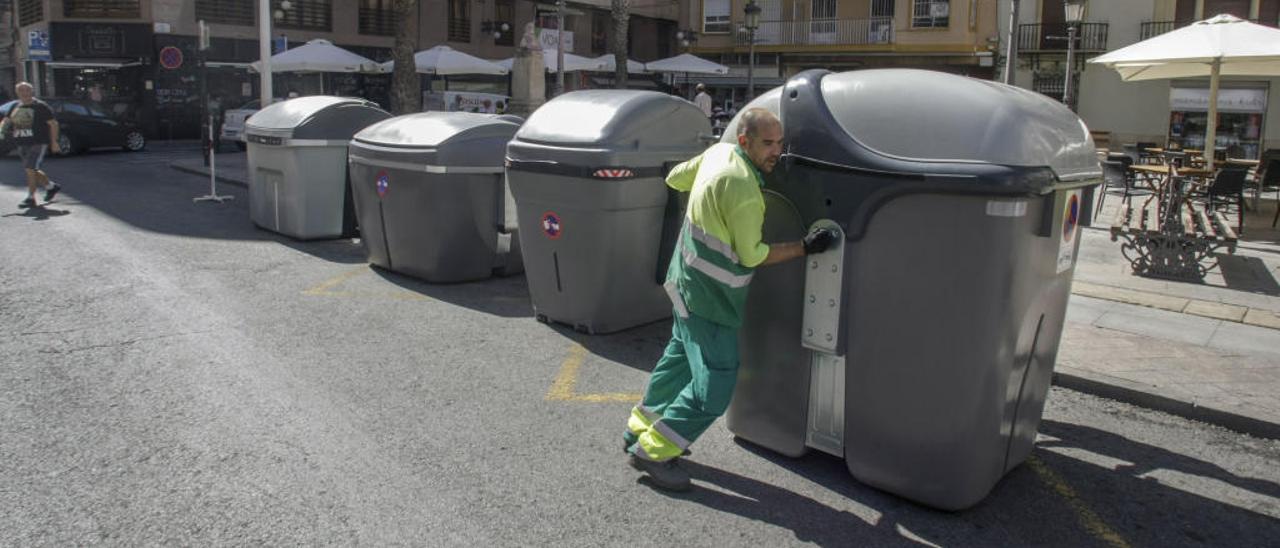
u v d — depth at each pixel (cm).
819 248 387
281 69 2345
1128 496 415
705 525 374
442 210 783
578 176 618
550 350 620
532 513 379
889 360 386
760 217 371
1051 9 2969
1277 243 1081
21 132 1179
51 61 2806
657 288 683
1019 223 353
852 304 394
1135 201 1455
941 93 372
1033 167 348
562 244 648
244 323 657
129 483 392
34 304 687
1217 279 847
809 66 3584
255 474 405
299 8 3072
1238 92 2602
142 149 2403
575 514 379
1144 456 461
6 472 399
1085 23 2877
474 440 455
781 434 440
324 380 538
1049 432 490
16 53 3247
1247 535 380
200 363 560
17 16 3173
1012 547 365
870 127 380
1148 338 639
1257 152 2595
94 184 1519
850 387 404
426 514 374
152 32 2823
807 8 3538
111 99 2847
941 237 361
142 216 1159
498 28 3522
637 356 612
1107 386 543
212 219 1153
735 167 371
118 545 339
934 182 352
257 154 1035
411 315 700
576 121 640
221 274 820
